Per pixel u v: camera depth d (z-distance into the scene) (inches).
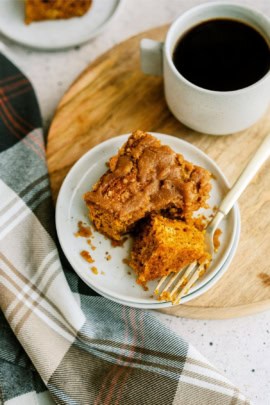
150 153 16.8
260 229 17.5
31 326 16.5
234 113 17.4
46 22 22.5
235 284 16.7
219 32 18.3
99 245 17.5
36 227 17.6
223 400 15.7
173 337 16.4
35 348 16.3
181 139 19.0
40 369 16.1
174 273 16.7
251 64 17.6
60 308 16.5
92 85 20.2
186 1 23.4
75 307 16.5
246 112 17.5
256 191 18.1
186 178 16.8
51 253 17.2
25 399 16.6
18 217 17.8
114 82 20.2
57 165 19.0
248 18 18.1
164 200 16.4
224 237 17.2
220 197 18.0
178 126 19.5
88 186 18.3
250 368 16.9
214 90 17.4
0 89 20.1
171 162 16.8
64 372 16.1
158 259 16.2
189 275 16.6
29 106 19.8
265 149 17.1
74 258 17.2
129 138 17.3
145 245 16.6
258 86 16.6
